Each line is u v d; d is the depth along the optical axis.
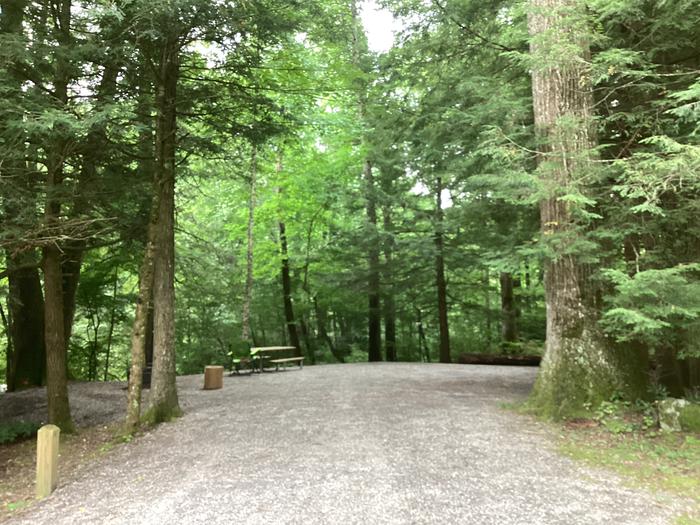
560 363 7.30
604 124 6.90
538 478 4.83
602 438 6.14
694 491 4.46
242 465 5.47
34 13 7.45
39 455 5.23
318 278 19.42
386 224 19.73
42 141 6.85
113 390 12.73
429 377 12.05
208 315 21.20
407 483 4.70
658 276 5.09
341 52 11.87
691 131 6.80
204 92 8.72
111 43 7.06
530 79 9.84
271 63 9.67
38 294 14.00
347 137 17.53
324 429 6.89
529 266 7.35
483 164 9.33
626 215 6.31
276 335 26.34
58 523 4.27
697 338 5.91
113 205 9.20
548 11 5.82
